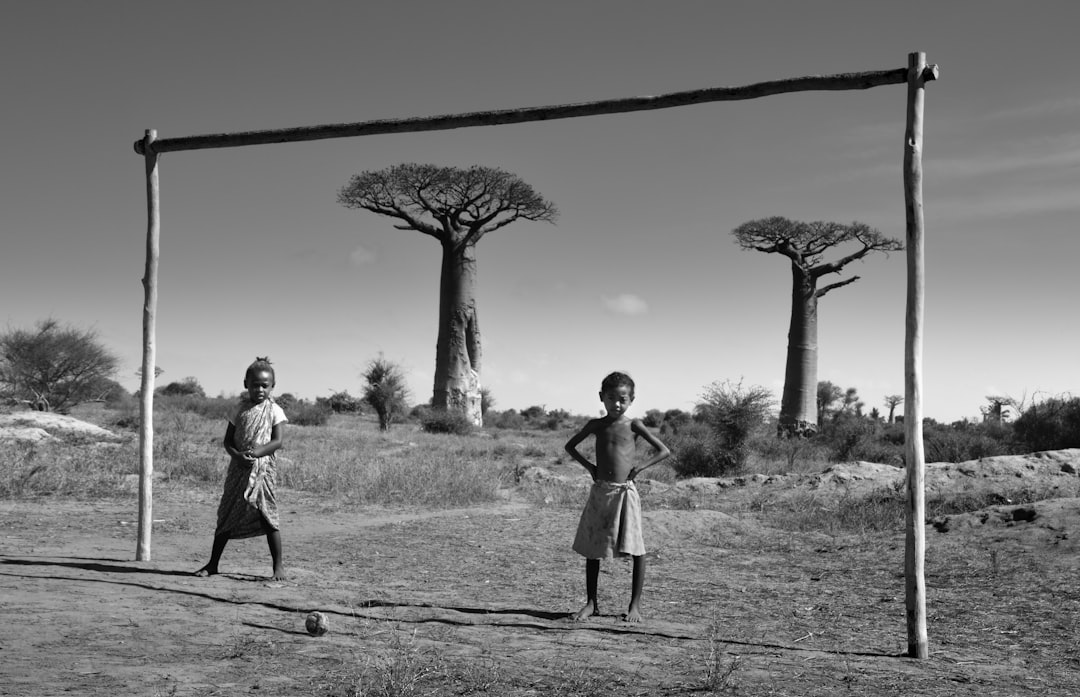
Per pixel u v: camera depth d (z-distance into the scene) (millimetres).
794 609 7168
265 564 8453
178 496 13883
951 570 8906
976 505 13875
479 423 48438
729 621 6531
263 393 7297
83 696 3863
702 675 4605
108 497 13398
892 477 17453
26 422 22297
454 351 48031
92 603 5805
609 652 5055
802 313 46812
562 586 7992
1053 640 6105
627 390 6152
